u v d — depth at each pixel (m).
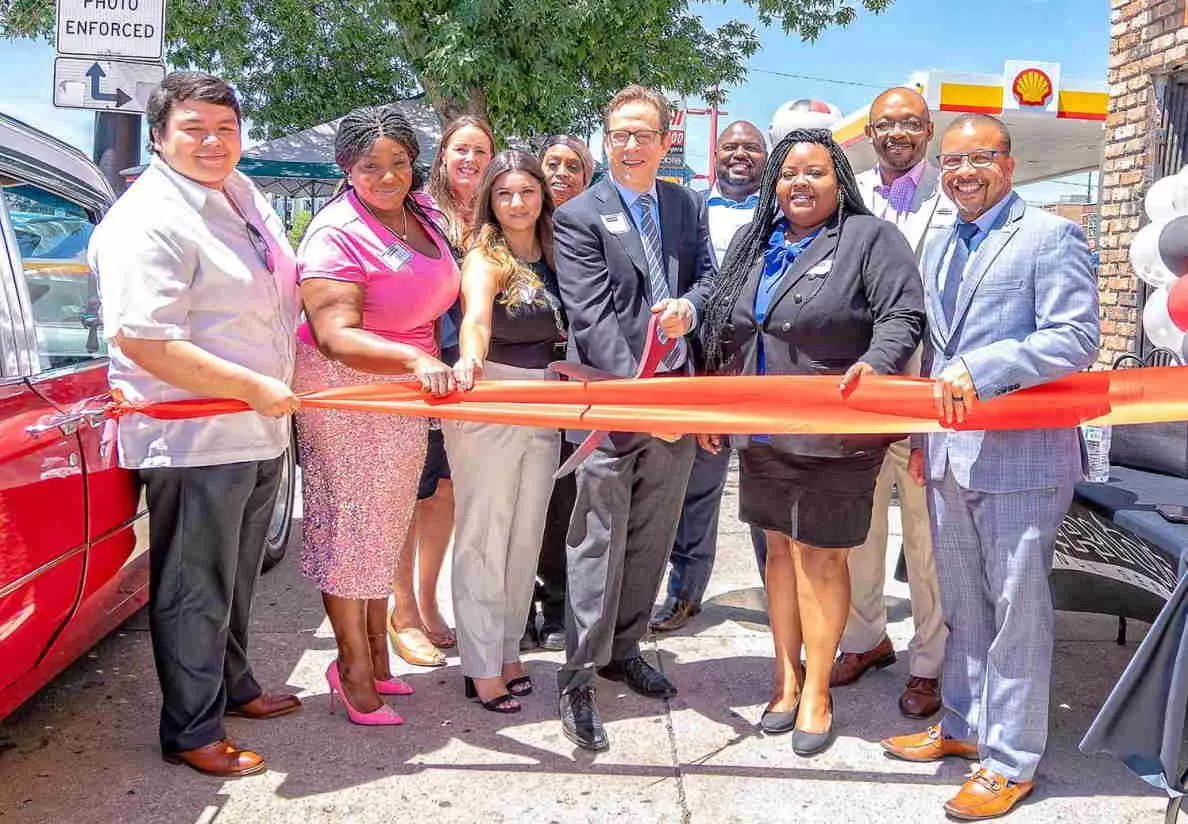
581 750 3.21
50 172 3.21
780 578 3.35
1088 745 2.59
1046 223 2.76
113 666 3.82
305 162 13.25
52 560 2.69
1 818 2.76
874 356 2.85
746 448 3.17
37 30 13.15
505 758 3.15
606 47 11.78
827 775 3.05
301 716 3.43
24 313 2.82
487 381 3.03
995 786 2.82
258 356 2.89
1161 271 3.24
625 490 3.25
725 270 3.24
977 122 2.81
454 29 10.64
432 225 3.33
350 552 3.22
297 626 4.28
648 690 3.62
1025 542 2.78
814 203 3.04
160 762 3.08
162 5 4.89
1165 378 2.70
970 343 2.83
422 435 3.31
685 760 3.15
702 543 4.34
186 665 2.97
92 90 4.89
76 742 3.21
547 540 4.11
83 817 2.77
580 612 3.27
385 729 3.34
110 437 3.04
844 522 3.08
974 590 2.98
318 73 18.73
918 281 3.00
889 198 4.01
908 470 3.35
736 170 5.15
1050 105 8.91
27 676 2.86
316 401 2.99
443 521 4.05
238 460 2.91
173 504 2.91
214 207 2.82
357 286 3.04
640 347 3.27
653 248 3.33
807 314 3.02
